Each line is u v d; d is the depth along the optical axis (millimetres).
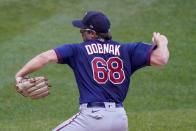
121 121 18672
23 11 59594
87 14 19453
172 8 59281
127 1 60812
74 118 18797
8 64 47406
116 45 19219
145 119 34719
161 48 18969
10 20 57688
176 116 35656
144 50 19062
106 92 18609
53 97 41469
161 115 36031
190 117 35250
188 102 41062
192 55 49375
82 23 19422
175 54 49469
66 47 18766
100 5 60250
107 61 18875
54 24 56344
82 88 18719
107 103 18562
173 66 47031
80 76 18750
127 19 57062
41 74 45312
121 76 18844
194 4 60062
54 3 61156
